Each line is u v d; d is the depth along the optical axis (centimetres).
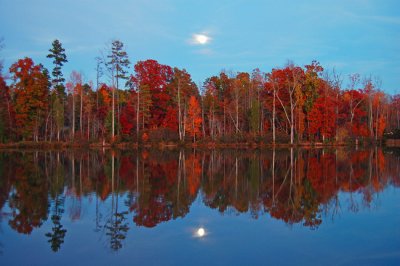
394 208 1298
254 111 5831
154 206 1326
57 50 5388
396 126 8038
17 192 1584
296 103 5562
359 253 842
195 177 2092
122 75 5338
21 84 4772
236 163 2923
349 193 1593
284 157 3541
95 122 5700
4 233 988
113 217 1165
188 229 1031
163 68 6750
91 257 812
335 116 5922
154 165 2727
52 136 5453
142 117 6034
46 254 832
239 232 1002
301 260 797
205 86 6669
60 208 1284
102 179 1983
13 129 4741
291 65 5675
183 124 5888
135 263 777
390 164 2817
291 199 1461
